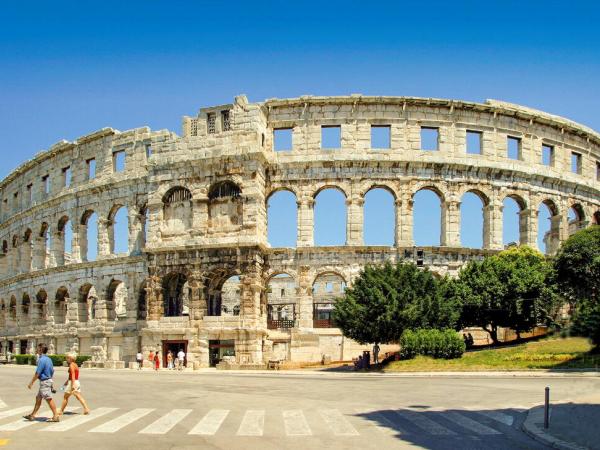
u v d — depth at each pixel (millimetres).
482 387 38156
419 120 71938
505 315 62094
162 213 72062
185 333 67562
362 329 56688
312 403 31094
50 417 26438
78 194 83562
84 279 80938
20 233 97500
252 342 65125
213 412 27781
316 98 70938
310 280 68375
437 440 21094
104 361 71250
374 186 70625
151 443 20344
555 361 48062
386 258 68250
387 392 36156
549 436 21000
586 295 56781
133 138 79125
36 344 88562
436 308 57781
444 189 71000
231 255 67500
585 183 79312
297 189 70625
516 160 74438
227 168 69312
